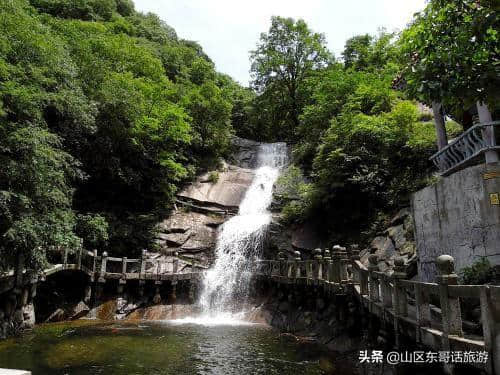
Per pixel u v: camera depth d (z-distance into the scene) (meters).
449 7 5.57
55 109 15.72
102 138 20.06
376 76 23.45
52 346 10.18
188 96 28.41
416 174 15.55
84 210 21.12
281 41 34.12
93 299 16.34
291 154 30.62
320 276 12.16
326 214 18.78
